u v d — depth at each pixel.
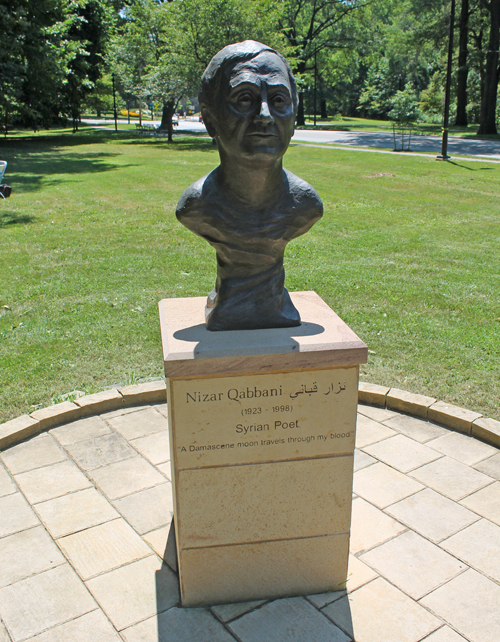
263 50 2.61
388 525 3.77
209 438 2.90
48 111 29.98
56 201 14.32
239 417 2.89
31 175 18.50
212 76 2.64
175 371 2.71
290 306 3.19
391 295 7.78
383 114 58.28
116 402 5.13
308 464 3.05
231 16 26.61
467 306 7.38
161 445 4.64
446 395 5.24
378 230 11.77
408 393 5.18
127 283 8.11
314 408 2.95
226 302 3.04
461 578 3.35
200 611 3.17
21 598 3.22
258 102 2.54
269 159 2.63
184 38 27.36
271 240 2.90
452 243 10.80
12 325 6.61
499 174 18.77
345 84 59.53
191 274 8.53
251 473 3.01
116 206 13.73
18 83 23.28
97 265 9.00
